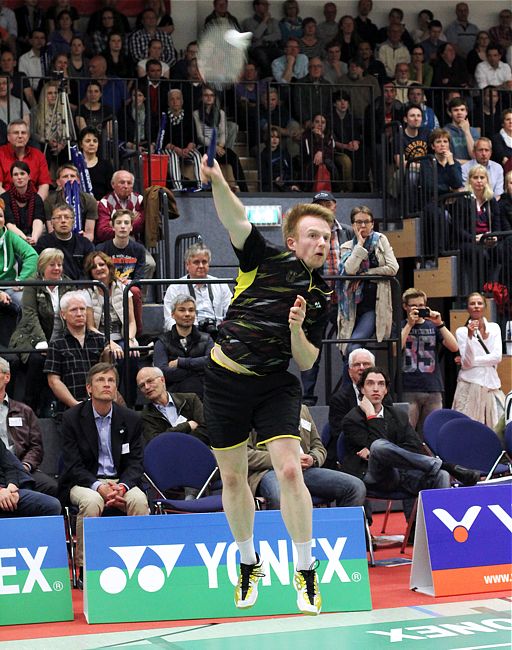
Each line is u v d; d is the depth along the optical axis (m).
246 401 8.11
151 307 16.27
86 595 10.55
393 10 24.97
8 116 19.33
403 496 13.48
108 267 14.94
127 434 12.77
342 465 13.87
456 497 11.80
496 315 18.47
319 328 8.30
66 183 17.27
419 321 16.33
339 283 15.79
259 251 7.95
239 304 8.09
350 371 14.31
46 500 12.01
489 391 16.78
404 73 23.77
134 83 20.70
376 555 13.64
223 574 10.88
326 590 10.87
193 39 24.52
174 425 13.55
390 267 15.80
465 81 24.92
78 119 20.33
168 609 10.65
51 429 13.80
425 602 11.16
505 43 26.05
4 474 12.27
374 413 13.74
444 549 11.58
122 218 16.36
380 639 9.68
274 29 24.17
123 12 23.86
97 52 22.48
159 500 12.31
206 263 15.32
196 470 12.82
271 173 20.94
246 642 9.67
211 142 7.70
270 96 21.67
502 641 9.55
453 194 19.11
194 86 21.20
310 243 7.97
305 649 9.38
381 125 21.28
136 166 19.12
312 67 22.75
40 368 14.09
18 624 10.50
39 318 14.42
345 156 21.72
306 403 16.22
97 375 12.52
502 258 18.59
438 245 19.48
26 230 16.95
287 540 11.03
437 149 19.98
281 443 8.10
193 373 14.21
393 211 21.06
